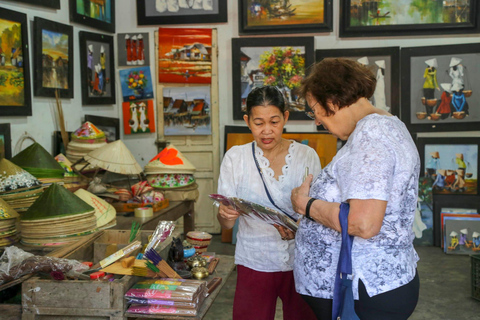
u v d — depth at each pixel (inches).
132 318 78.5
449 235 226.5
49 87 190.2
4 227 104.6
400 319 61.8
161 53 247.1
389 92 238.1
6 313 73.8
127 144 256.2
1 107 162.1
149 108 251.9
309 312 88.8
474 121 231.8
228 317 153.9
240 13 240.5
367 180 56.9
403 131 61.7
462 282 185.8
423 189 238.1
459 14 228.8
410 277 62.2
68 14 208.2
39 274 78.2
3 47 162.6
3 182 116.1
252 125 85.7
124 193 162.2
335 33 241.3
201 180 253.9
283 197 88.2
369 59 237.8
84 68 218.1
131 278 75.2
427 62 233.3
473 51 229.0
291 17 238.5
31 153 132.3
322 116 66.6
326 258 65.4
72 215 106.1
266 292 89.1
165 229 89.8
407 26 232.1
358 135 60.7
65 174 159.8
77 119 215.3
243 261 90.2
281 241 87.8
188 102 250.7
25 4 177.9
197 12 245.8
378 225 56.6
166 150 185.6
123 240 102.0
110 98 241.3
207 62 247.6
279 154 90.5
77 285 71.7
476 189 233.9
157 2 245.3
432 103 234.5
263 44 240.7
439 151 237.0
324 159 235.3
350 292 61.0
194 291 72.3
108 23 240.1
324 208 62.6
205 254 98.3
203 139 252.5
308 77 67.1
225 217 84.8
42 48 185.0
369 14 234.2
